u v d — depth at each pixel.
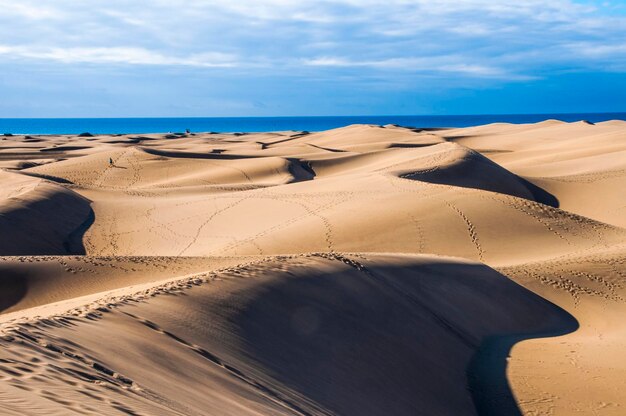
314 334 12.23
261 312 12.21
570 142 72.44
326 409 9.63
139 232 34.38
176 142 108.44
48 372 6.44
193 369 8.68
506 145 85.25
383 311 14.64
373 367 12.04
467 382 13.27
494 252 26.31
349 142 95.19
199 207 37.94
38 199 35.81
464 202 31.25
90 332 8.83
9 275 19.20
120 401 6.12
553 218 29.75
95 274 20.33
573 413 11.97
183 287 12.46
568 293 20.81
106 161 64.25
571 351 15.38
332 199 35.22
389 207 31.61
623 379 13.55
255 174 57.88
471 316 17.16
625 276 22.12
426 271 18.59
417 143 86.81
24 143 108.06
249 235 31.05
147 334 9.52
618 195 45.25
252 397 8.52
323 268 15.61
